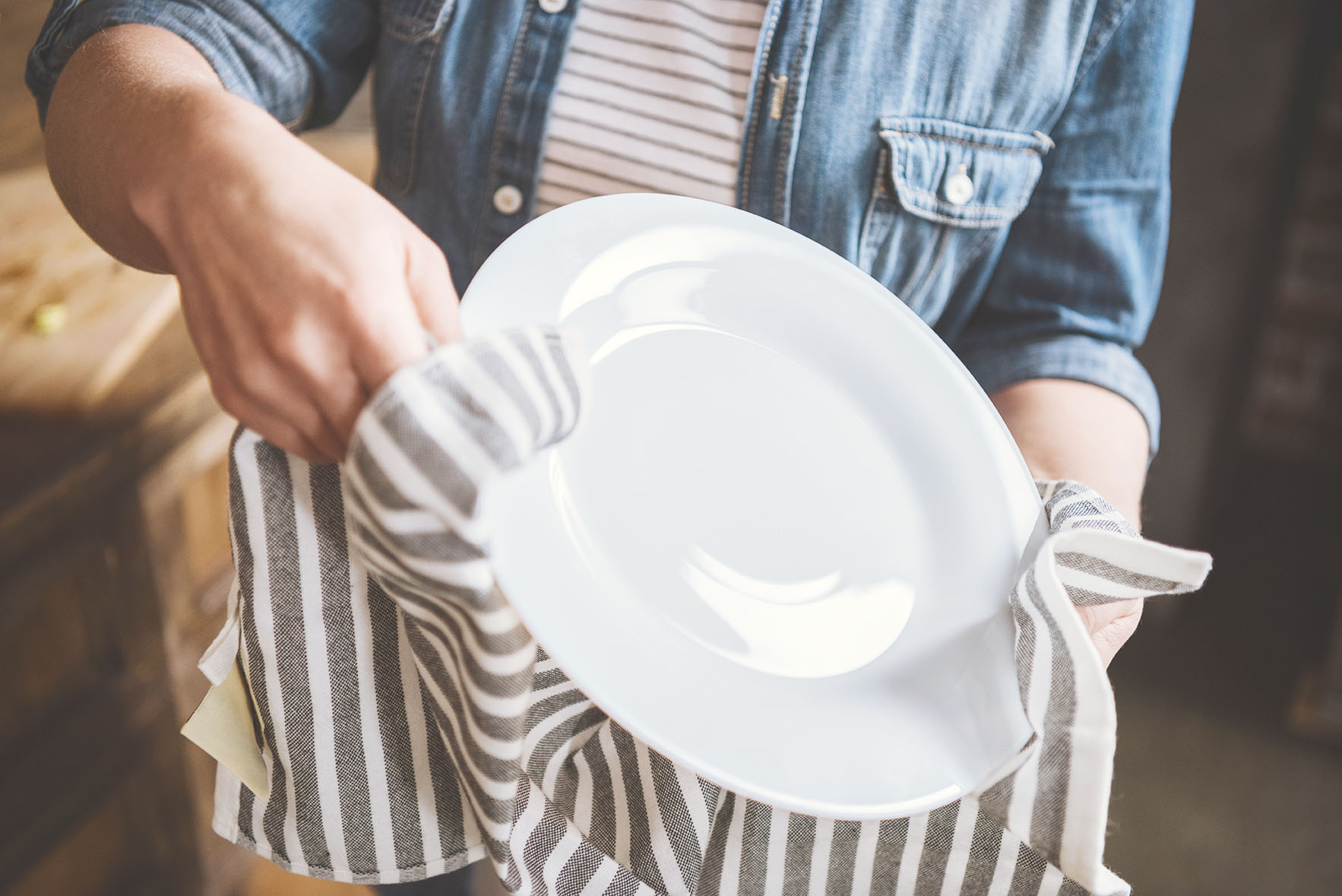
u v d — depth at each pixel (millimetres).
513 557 386
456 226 667
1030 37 606
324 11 620
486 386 350
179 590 1092
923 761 435
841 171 621
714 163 622
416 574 369
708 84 608
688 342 511
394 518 354
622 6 605
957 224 650
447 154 644
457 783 532
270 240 380
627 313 497
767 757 410
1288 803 1777
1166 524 2059
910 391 517
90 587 975
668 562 455
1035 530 495
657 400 495
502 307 448
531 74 616
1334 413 2340
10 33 1406
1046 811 439
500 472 346
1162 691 1980
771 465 496
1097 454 595
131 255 488
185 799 1184
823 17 596
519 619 386
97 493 928
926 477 506
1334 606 2156
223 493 1140
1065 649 433
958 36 602
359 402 382
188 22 561
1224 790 1792
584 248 486
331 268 371
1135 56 618
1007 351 680
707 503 477
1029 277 686
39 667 960
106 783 1060
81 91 484
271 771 521
